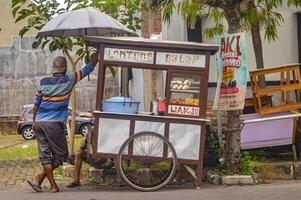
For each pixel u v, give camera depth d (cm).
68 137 1368
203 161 960
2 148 1953
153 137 889
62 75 915
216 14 1084
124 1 1267
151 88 1448
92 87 2686
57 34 1023
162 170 910
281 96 1092
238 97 932
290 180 991
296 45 1304
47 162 902
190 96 896
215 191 869
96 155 893
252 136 1034
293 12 1297
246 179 936
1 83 2736
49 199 830
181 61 894
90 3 1244
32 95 2736
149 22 1566
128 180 897
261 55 1148
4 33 3266
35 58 2727
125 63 895
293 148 1049
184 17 1103
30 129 2452
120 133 894
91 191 905
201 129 894
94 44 920
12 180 1080
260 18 1083
